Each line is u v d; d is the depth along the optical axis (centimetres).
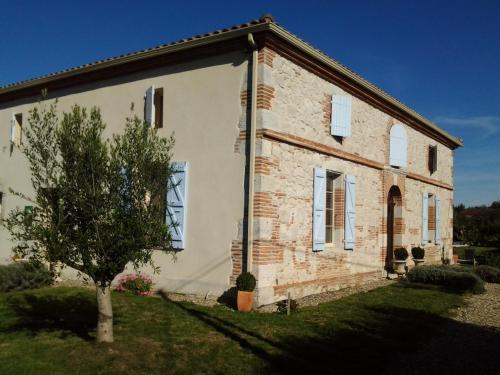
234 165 892
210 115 931
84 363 522
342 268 1116
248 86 888
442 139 1803
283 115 916
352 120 1173
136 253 546
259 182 856
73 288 968
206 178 925
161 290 955
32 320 705
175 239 942
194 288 919
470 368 558
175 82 992
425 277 1229
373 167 1267
